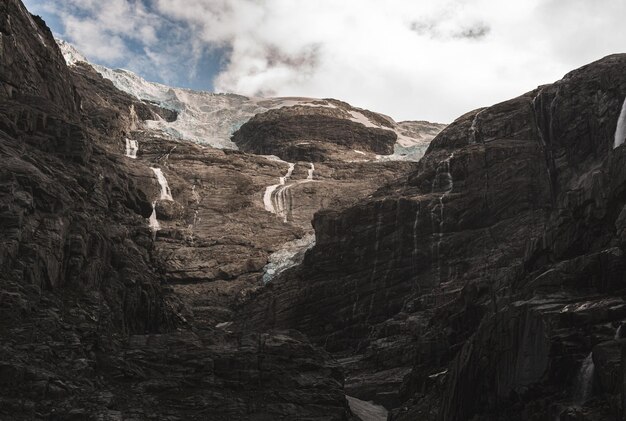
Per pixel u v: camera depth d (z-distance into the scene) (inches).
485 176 3400.6
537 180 3326.8
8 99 2041.1
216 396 1579.7
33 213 1691.7
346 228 3535.9
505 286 1780.3
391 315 3248.0
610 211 1432.1
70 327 1542.8
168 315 2124.8
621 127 2923.2
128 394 1507.1
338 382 1755.7
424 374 1961.1
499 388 1331.2
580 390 1178.0
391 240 3405.5
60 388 1365.7
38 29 2482.8
